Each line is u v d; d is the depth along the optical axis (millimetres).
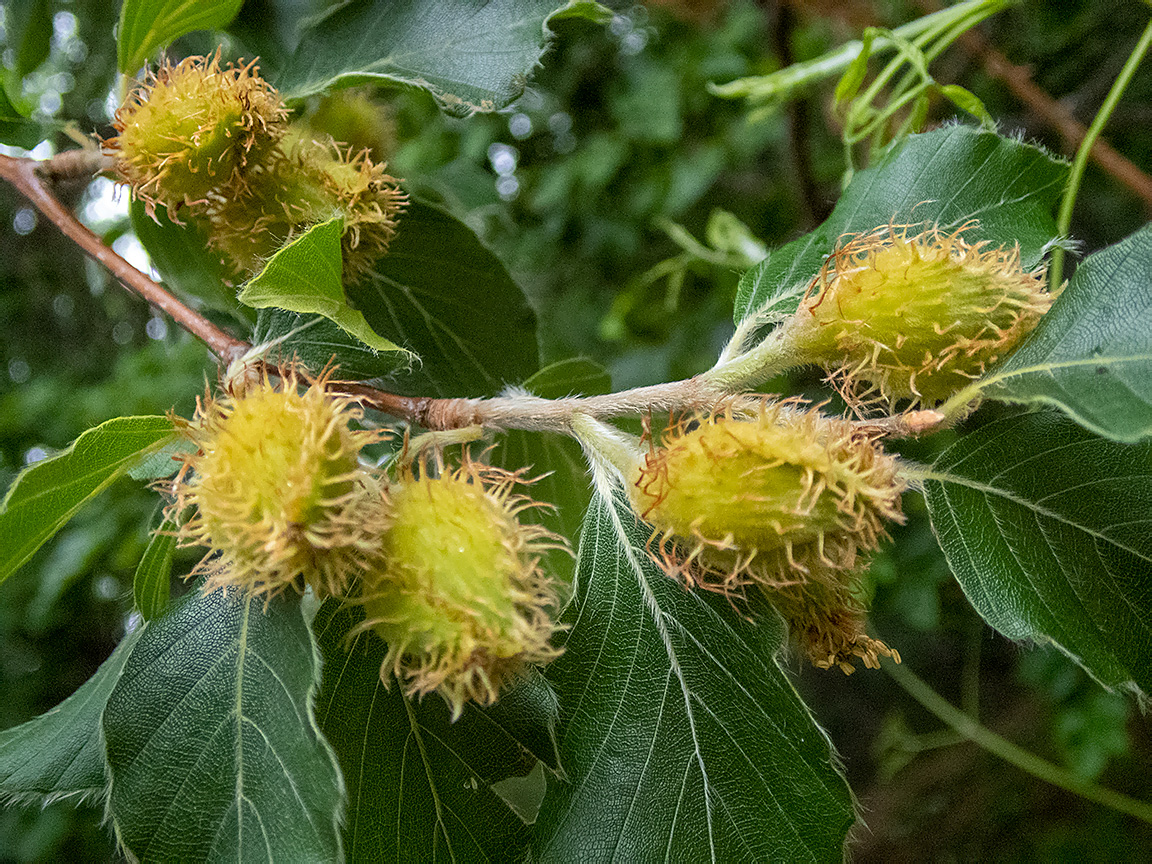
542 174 353
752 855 120
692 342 316
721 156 311
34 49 206
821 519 104
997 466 124
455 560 102
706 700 123
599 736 123
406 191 161
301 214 125
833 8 237
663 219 311
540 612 106
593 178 328
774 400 116
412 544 103
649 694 124
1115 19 231
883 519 108
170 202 127
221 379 129
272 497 102
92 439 115
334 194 126
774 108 210
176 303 139
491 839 123
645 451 118
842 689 539
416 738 123
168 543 128
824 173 296
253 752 112
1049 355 109
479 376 169
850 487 103
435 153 296
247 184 124
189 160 121
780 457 103
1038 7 235
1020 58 237
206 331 137
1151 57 228
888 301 110
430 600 102
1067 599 119
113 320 427
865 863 471
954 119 139
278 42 200
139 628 131
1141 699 116
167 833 111
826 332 114
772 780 122
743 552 106
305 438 102
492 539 104
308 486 101
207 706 115
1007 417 124
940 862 456
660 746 123
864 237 132
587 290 385
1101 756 286
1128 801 284
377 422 143
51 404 360
